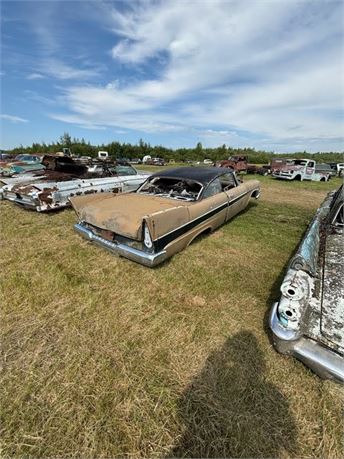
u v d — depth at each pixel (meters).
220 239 3.95
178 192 3.62
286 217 5.58
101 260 3.11
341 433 1.29
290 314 1.56
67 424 1.30
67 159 6.43
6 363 1.64
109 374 1.58
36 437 1.25
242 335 1.93
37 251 3.34
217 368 1.64
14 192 5.08
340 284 1.70
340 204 2.57
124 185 6.03
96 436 1.25
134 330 1.96
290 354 1.62
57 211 5.30
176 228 2.73
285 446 1.23
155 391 1.47
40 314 2.12
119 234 2.62
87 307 2.23
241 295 2.47
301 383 1.55
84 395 1.45
